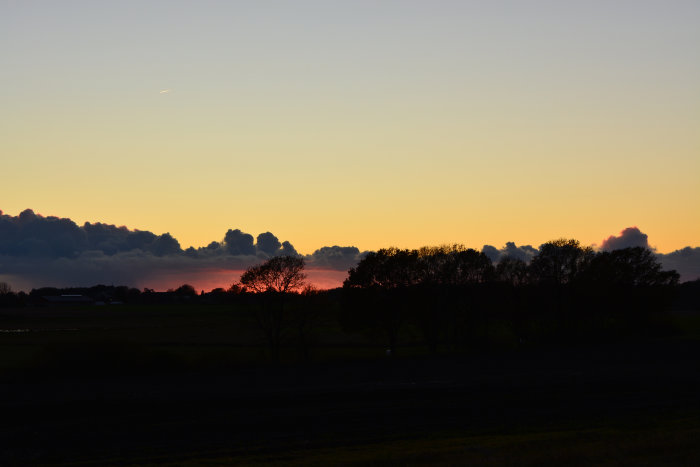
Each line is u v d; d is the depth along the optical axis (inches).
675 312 6471.5
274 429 1258.6
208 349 3494.1
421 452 976.9
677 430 1125.7
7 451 1109.1
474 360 2655.0
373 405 1515.7
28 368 2128.4
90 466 999.6
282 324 3193.9
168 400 1582.2
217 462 987.3
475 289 3528.5
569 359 2640.3
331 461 947.3
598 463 820.0
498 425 1278.3
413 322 3444.9
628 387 1788.9
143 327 5457.7
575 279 3713.1
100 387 1850.4
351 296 3378.4
